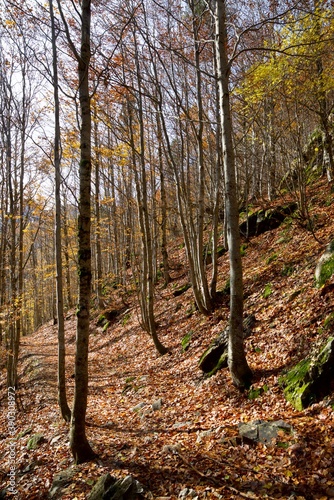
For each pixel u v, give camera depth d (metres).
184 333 10.69
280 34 9.21
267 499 3.62
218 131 10.55
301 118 11.97
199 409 6.36
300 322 6.81
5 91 10.77
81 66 5.12
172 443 5.27
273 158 14.26
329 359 5.20
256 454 4.41
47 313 39.47
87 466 5.05
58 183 7.38
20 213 11.12
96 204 17.84
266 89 9.97
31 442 6.68
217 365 7.45
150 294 10.43
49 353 15.73
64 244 21.16
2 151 11.91
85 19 5.12
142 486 4.24
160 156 14.35
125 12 8.73
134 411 7.28
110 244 20.48
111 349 13.69
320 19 8.12
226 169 6.41
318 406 4.86
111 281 21.70
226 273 12.61
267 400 5.67
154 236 17.52
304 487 3.66
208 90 13.88
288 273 9.20
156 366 9.77
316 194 12.64
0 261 12.81
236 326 6.45
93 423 7.05
